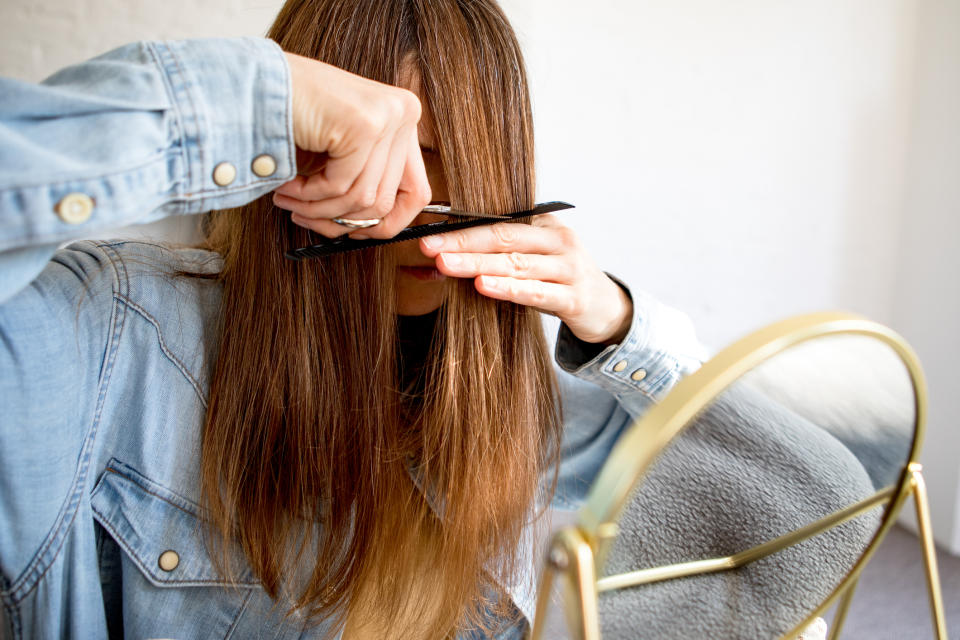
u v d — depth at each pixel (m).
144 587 0.56
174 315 0.57
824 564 0.39
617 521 0.30
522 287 0.53
